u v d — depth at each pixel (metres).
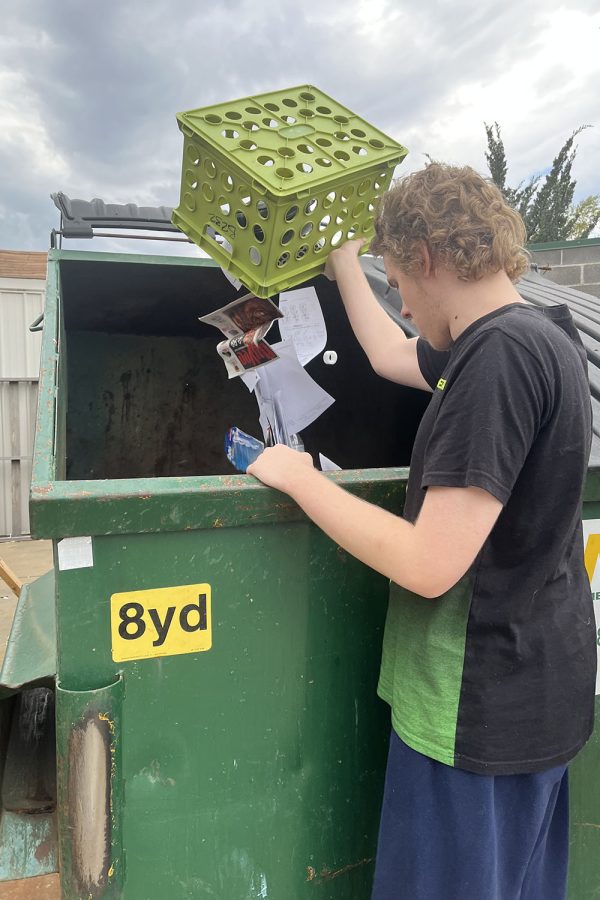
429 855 0.98
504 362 0.83
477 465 0.81
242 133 1.26
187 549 0.96
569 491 0.90
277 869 1.11
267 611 1.02
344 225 1.40
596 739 1.32
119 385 2.39
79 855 0.95
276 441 1.81
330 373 2.32
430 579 0.85
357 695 1.12
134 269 2.08
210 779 1.04
